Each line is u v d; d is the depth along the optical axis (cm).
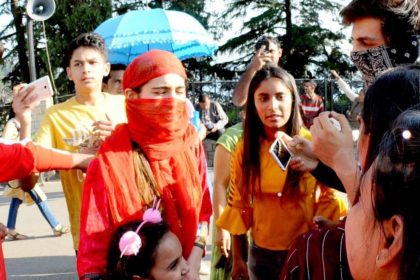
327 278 145
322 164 209
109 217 188
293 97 253
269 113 243
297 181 242
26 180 259
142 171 193
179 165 199
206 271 458
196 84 1402
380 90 109
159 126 194
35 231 655
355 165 162
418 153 86
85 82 282
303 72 2411
